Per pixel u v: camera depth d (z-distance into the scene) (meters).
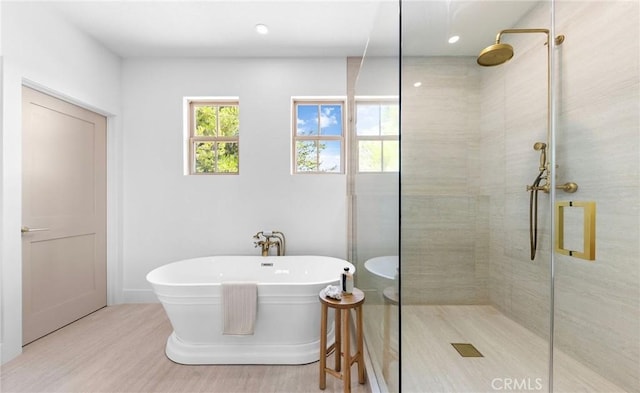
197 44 2.81
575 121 1.60
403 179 1.46
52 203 2.38
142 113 3.03
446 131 1.50
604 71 1.53
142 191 3.03
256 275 2.85
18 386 1.74
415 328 1.37
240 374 1.86
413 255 1.43
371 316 1.82
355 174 2.45
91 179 2.76
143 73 3.03
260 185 3.04
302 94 3.04
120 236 3.00
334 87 3.04
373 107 1.75
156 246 3.03
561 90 1.60
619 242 1.48
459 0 1.51
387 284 1.48
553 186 1.59
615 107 1.49
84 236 2.68
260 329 1.99
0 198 1.97
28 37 2.13
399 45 1.38
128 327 2.47
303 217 3.04
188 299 1.92
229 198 3.04
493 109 1.54
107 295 2.93
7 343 1.98
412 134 1.48
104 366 1.93
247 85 3.04
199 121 3.19
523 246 1.56
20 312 2.05
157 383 1.77
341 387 1.74
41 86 2.24
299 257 2.86
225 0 2.23
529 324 1.49
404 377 1.31
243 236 3.04
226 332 1.91
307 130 3.17
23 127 2.17
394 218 1.38
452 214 1.46
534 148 1.59
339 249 3.04
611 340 1.50
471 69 1.50
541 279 1.55
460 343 1.39
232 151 3.21
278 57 3.04
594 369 1.50
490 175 1.54
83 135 2.68
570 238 1.58
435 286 1.43
